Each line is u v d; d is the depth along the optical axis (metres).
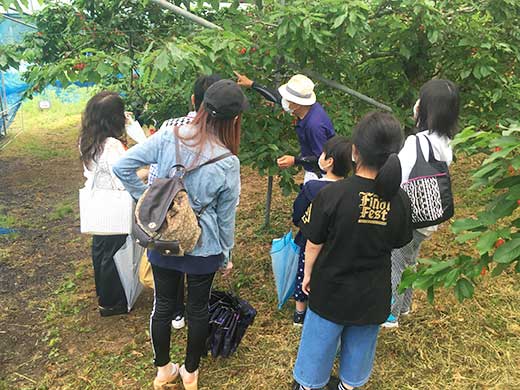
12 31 6.57
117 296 3.40
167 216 2.19
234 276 3.98
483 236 1.65
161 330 2.57
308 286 2.35
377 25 3.75
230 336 2.96
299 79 3.11
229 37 3.06
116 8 3.91
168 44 2.76
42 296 3.74
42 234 4.85
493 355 3.05
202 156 2.26
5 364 3.01
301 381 2.49
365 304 2.23
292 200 5.68
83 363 3.01
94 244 3.29
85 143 2.94
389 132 2.03
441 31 3.66
